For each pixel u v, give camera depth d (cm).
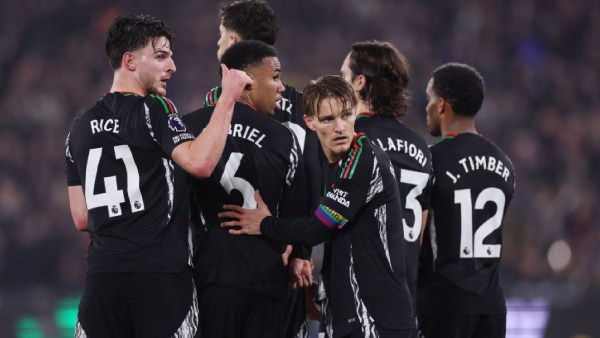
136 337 1401
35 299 3209
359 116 1620
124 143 1422
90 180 1432
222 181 1492
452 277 1680
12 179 5028
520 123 5703
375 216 1459
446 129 1777
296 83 5866
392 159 1589
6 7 5891
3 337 2806
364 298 1438
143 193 1412
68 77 5681
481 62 6147
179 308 1399
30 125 5338
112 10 6009
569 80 6134
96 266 1406
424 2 6488
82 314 1410
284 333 1531
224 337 1488
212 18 6116
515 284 3803
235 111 1523
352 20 6325
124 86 1477
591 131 5716
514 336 2858
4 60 5706
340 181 1439
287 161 1530
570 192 5141
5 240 4656
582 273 4641
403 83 1636
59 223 4828
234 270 1484
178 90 5731
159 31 1484
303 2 6297
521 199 5019
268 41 1756
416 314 1709
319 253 3859
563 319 2880
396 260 1470
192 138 1399
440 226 1698
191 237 1500
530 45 6253
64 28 5919
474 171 1709
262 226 1481
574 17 6469
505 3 6444
